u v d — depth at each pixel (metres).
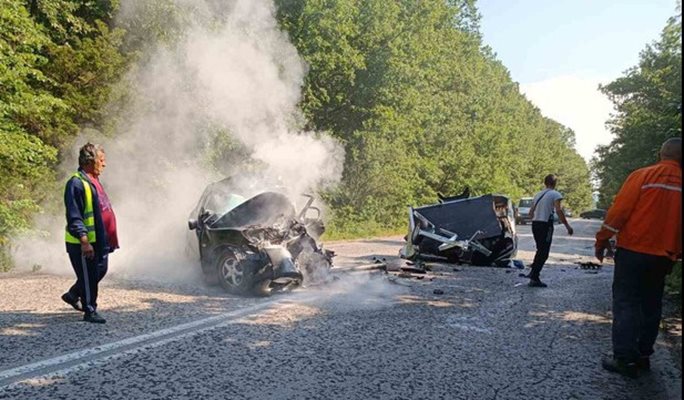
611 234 4.80
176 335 5.47
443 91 38.66
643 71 28.27
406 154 30.17
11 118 11.89
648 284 4.76
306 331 5.81
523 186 62.19
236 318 6.28
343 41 22.75
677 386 4.45
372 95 24.75
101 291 7.61
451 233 12.30
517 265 12.19
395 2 27.55
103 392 3.92
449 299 7.90
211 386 4.12
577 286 9.43
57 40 15.11
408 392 4.16
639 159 19.98
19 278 8.72
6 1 11.98
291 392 4.07
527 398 4.13
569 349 5.45
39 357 4.66
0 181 10.94
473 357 5.10
